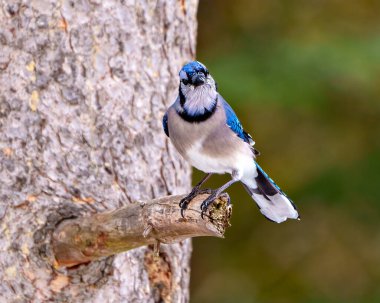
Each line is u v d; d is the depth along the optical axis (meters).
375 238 20.34
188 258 11.56
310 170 19.84
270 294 20.66
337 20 20.16
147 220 9.21
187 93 10.39
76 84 10.38
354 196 19.66
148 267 10.77
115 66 10.66
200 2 20.41
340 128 20.09
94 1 10.53
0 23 10.30
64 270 9.96
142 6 10.95
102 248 9.65
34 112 10.20
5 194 10.01
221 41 20.11
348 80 18.75
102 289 10.17
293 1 20.36
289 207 10.66
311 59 18.55
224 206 8.80
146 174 10.84
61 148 10.24
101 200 10.33
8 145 10.11
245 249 21.02
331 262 20.66
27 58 10.27
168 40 11.29
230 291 20.88
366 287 20.39
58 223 10.01
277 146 20.17
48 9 10.34
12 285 9.89
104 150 10.48
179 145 10.59
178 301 11.08
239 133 10.65
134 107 10.79
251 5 20.39
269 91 18.36
